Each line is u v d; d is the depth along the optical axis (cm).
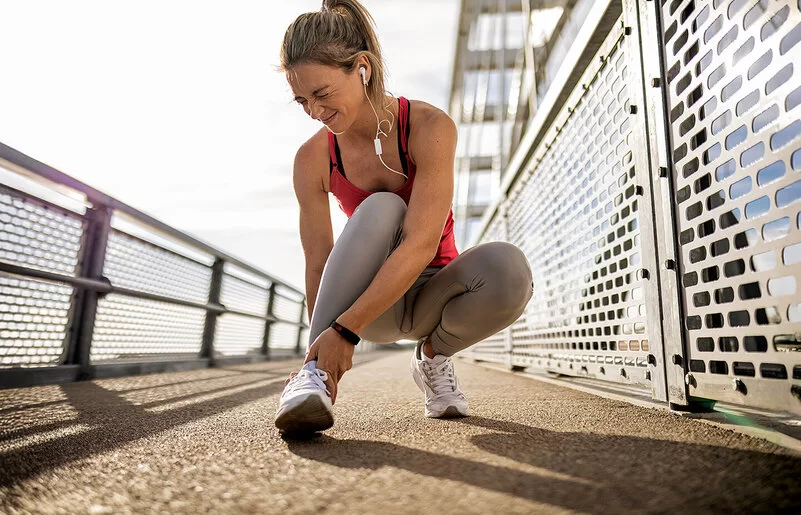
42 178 206
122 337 280
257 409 142
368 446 84
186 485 63
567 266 195
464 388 201
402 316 126
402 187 114
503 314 111
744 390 88
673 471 63
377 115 108
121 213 262
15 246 201
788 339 75
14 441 95
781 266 75
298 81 96
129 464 75
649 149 121
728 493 54
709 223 99
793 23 71
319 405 86
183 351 357
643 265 124
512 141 519
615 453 74
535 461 70
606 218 152
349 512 51
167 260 325
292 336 656
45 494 60
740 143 85
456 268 112
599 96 158
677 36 108
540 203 238
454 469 66
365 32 103
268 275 526
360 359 597
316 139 123
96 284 243
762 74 79
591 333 169
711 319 99
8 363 207
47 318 226
